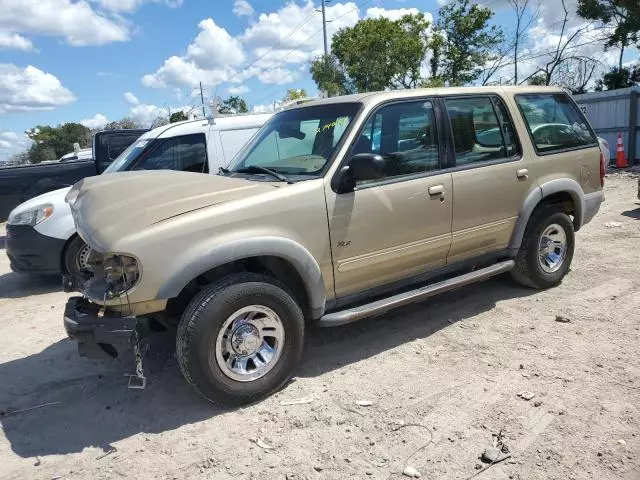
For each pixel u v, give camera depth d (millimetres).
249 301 3715
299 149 4559
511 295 5691
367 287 4461
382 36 36938
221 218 3652
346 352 4621
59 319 6211
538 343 4523
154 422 3752
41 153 64188
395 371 4215
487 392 3809
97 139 10359
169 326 4105
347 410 3707
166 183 4004
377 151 4379
